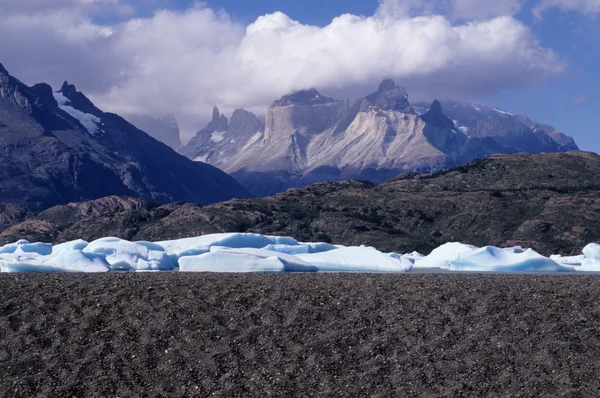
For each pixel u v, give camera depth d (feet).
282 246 221.05
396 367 76.02
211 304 89.97
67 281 104.27
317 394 71.87
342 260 199.82
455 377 73.92
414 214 433.07
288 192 510.99
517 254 208.44
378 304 89.66
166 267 199.41
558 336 80.79
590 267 210.59
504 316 85.76
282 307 88.94
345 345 80.28
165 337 82.12
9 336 83.20
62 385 74.13
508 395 70.13
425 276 116.16
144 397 71.97
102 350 79.82
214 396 71.82
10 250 235.40
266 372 75.66
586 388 70.79
